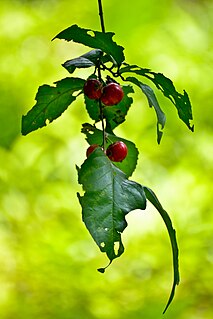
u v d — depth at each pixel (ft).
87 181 2.01
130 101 2.32
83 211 1.99
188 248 4.72
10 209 4.90
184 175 4.90
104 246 1.99
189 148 5.12
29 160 5.04
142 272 4.70
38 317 4.66
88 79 2.18
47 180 5.05
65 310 4.63
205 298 4.73
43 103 2.28
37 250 4.75
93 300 4.63
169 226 2.08
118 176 2.02
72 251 4.70
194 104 5.32
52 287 4.69
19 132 5.46
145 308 4.62
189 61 5.44
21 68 5.52
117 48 2.18
